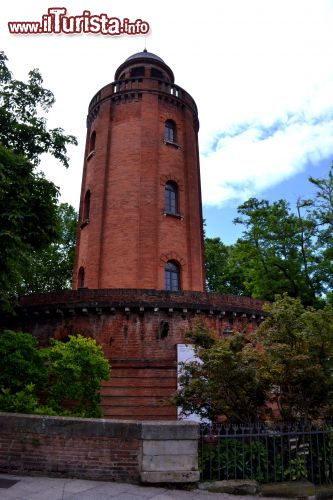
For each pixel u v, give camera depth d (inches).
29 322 732.0
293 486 320.8
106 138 1017.5
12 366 476.1
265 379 377.7
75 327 687.7
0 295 510.6
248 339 418.9
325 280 1072.8
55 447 319.0
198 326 447.2
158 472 302.4
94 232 932.0
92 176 1025.5
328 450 370.0
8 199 460.4
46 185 513.3
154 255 884.6
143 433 310.0
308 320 389.4
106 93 1085.8
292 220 1117.7
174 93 1093.1
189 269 935.7
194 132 1135.6
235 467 321.4
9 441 327.0
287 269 1098.7
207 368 377.7
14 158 473.1
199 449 329.1
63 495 272.2
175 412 630.5
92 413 494.3
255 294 1178.0
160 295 695.7
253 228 1131.3
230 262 1449.3
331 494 338.6
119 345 668.1
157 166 972.6
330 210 1076.5
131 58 1198.9
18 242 454.0
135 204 928.9
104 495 275.7
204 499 283.4
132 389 644.1
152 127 1003.9
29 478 307.0
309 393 382.3
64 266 1494.8
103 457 311.7
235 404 388.5
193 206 1006.4
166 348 673.0
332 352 384.2
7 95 579.5
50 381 512.7
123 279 871.7
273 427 348.8
